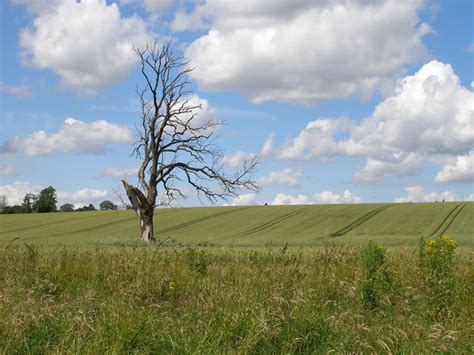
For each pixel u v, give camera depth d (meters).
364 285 9.20
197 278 10.96
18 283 10.77
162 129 47.91
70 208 147.75
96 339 6.83
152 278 10.51
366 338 7.32
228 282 9.55
